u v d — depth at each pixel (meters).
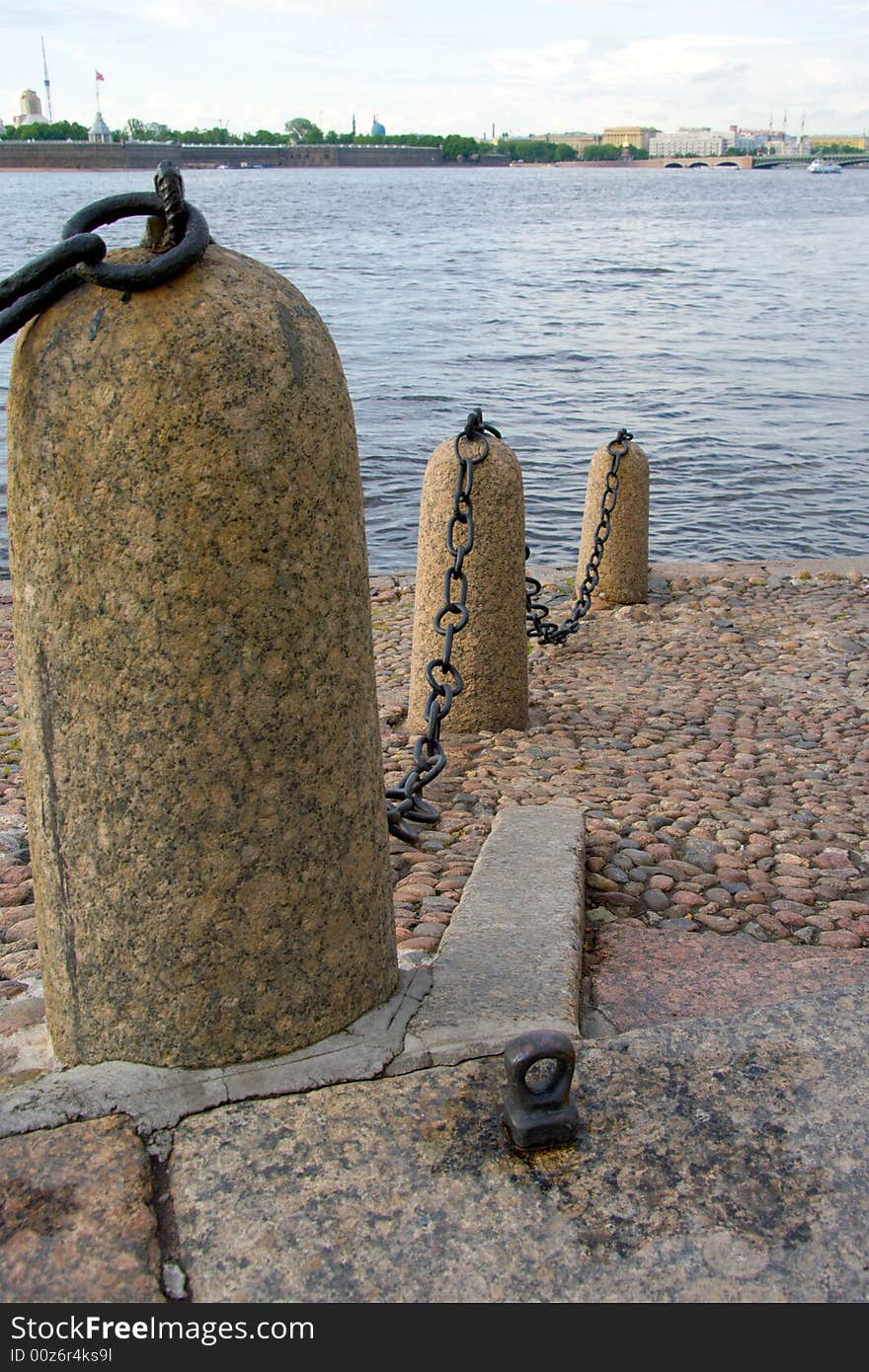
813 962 3.09
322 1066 2.25
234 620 2.05
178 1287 1.80
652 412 18.50
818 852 4.12
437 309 32.62
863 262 50.12
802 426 17.44
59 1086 2.17
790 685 6.36
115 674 2.04
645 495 7.95
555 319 30.55
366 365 22.91
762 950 3.28
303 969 2.26
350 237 61.06
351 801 2.28
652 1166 2.03
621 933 3.34
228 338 1.97
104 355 1.95
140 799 2.09
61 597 2.03
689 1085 2.23
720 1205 1.95
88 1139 2.06
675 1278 1.83
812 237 65.69
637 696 6.18
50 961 2.26
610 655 6.98
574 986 2.65
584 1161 2.04
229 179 163.38
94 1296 1.78
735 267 47.00
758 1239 1.89
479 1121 2.13
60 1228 1.88
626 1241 1.89
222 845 2.12
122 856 2.12
